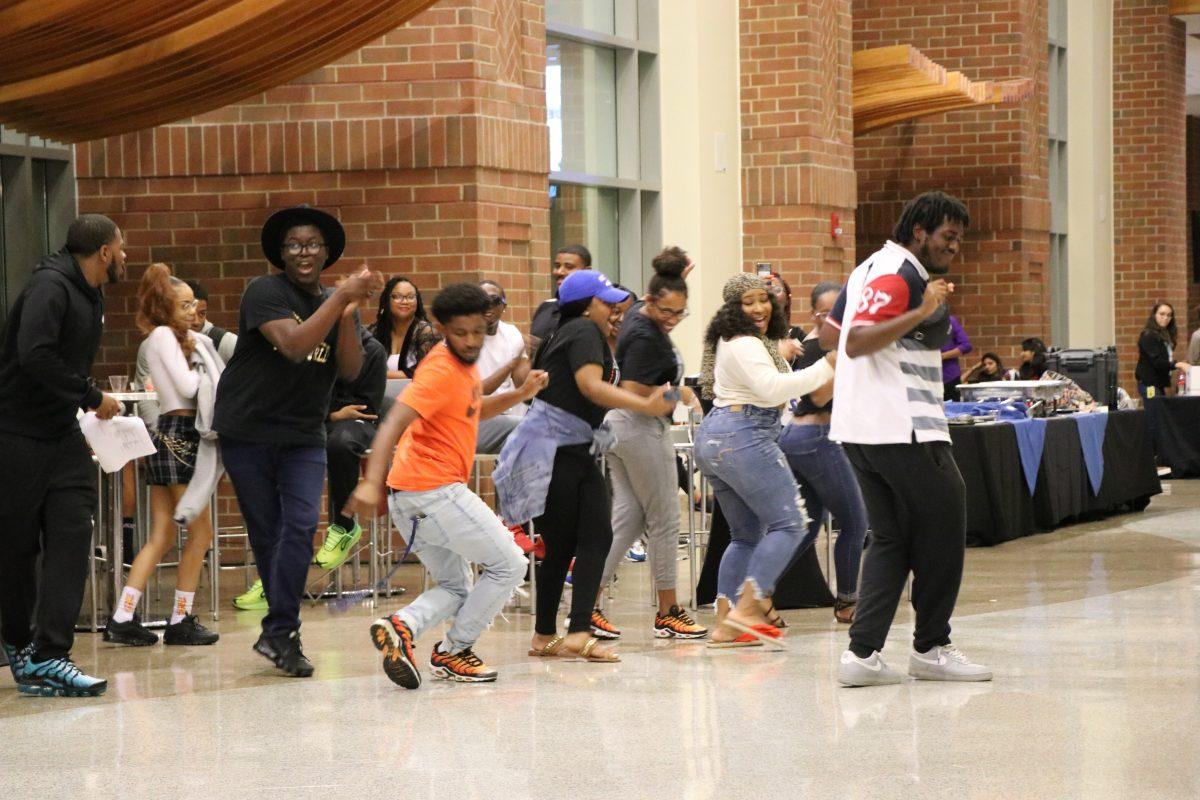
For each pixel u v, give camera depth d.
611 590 12.40
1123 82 33.88
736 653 9.63
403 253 14.72
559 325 9.36
